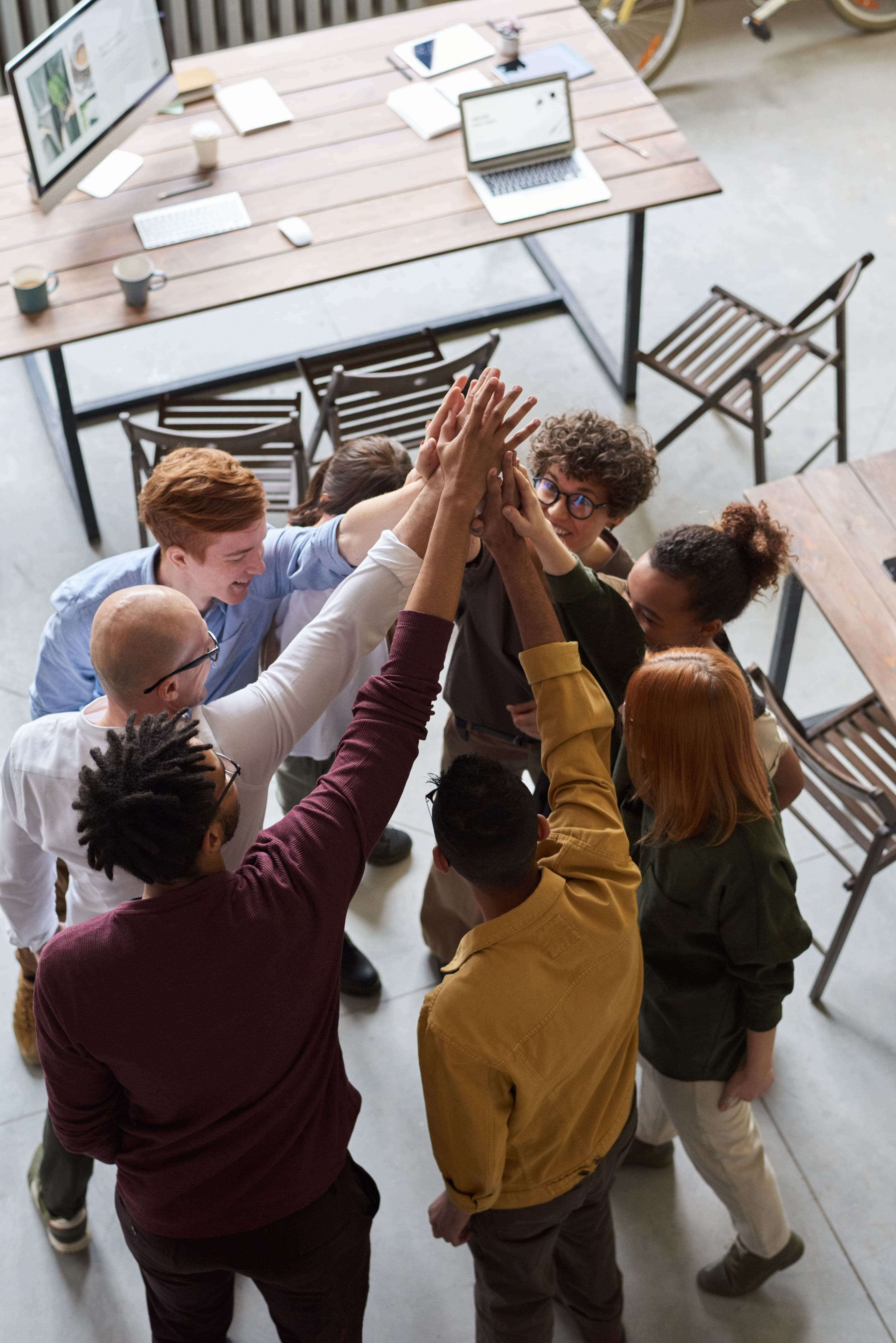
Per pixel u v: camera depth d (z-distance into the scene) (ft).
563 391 14.20
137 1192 5.03
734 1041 6.45
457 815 4.68
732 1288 7.73
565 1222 6.38
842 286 12.19
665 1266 8.00
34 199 12.30
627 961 5.08
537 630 5.16
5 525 12.71
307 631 5.24
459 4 14.44
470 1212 5.35
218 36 17.25
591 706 5.18
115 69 11.87
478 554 6.31
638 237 12.78
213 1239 5.14
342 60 13.75
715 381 13.20
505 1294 6.13
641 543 12.69
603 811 5.12
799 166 16.99
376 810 4.55
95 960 4.25
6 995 9.22
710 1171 6.99
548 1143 5.40
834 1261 8.04
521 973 4.86
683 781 5.28
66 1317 7.76
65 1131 4.77
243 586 6.26
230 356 14.40
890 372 14.48
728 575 6.15
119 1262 7.98
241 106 13.16
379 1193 5.97
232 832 4.50
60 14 15.78
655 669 5.26
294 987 4.42
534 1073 4.95
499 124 12.55
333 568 6.35
